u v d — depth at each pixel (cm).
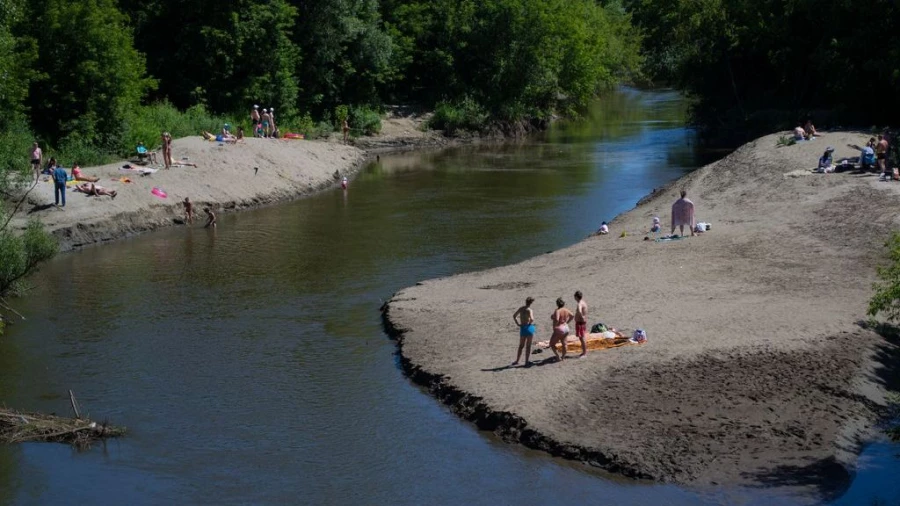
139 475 1719
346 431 1869
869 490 1529
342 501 1605
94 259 3341
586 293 2528
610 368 1973
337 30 6688
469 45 7794
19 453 1808
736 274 2598
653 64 7619
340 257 3316
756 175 3878
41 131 4578
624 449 1669
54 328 2548
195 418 1955
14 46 4181
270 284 2962
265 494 1639
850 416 1753
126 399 2059
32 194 3628
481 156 6300
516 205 4300
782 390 1836
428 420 1903
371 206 4362
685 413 1772
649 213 3709
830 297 2336
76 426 1888
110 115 4691
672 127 7788
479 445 1781
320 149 5675
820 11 5734
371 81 7106
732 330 2131
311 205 4438
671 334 2134
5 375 2203
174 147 4703
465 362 2111
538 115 8038
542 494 1593
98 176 4069
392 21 7569
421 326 2406
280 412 1970
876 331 2106
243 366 2239
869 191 3281
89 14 4562
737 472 1590
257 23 6019
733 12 6575
